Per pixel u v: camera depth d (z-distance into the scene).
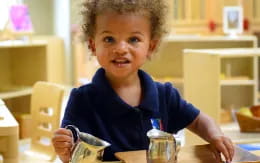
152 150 0.81
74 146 0.87
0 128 1.41
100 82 1.04
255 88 2.66
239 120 2.07
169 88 1.14
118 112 1.03
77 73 5.35
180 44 3.10
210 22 3.63
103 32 0.96
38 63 3.33
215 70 1.96
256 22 3.60
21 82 3.39
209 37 2.99
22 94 3.14
